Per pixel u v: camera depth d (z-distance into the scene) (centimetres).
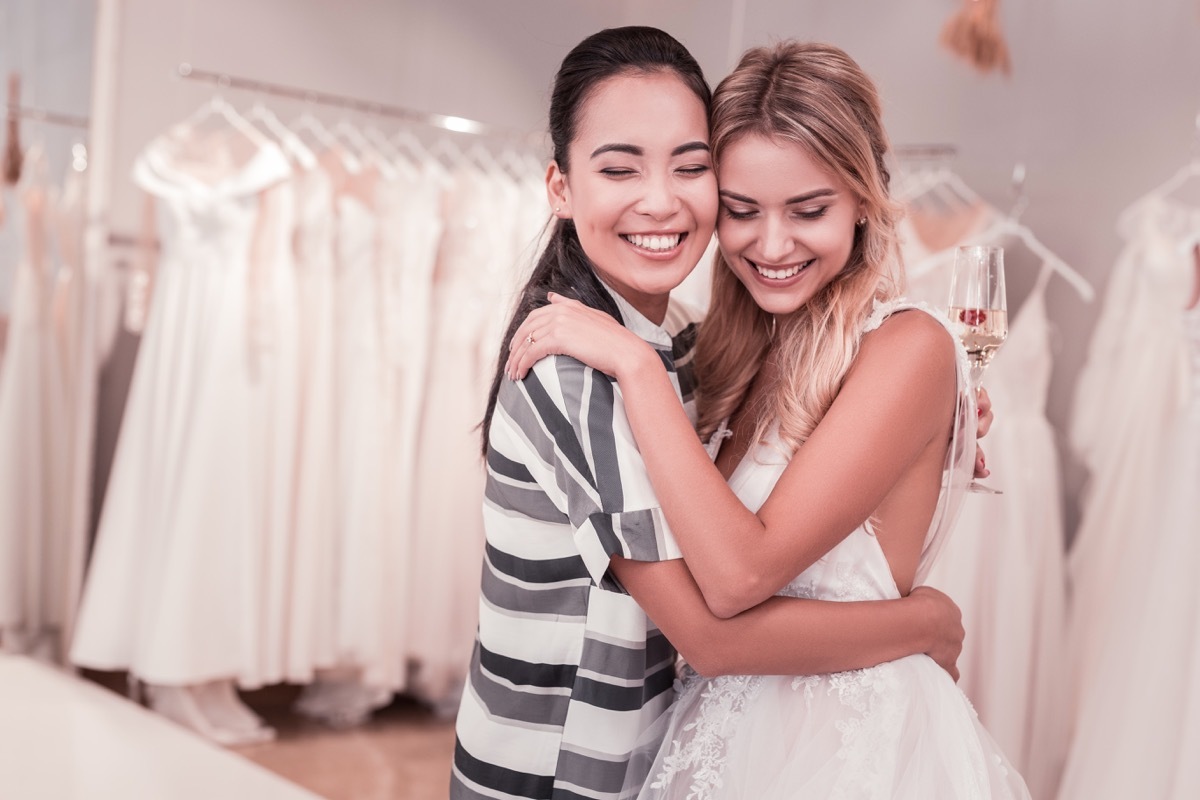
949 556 316
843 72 145
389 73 445
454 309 400
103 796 276
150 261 390
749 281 151
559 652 147
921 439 142
